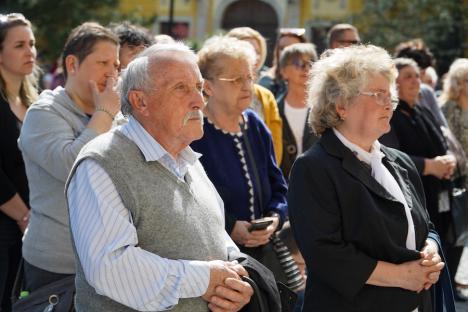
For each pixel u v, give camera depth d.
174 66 3.27
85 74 4.42
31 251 4.27
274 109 6.18
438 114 7.39
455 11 26.47
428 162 6.51
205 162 4.64
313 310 3.72
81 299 3.26
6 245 5.19
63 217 4.21
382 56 3.75
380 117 3.69
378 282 3.55
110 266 3.02
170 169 3.30
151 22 27.33
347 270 3.53
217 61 4.71
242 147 4.77
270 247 4.74
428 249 3.71
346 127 3.75
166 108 3.26
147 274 3.05
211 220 3.42
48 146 4.20
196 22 31.05
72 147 4.12
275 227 4.66
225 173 4.64
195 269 3.14
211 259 3.34
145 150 3.24
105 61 4.44
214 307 3.21
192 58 3.35
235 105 4.71
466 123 7.47
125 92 3.35
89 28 4.53
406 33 26.12
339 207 3.62
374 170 3.73
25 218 5.16
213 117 4.76
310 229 3.59
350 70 3.71
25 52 5.47
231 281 3.21
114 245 3.04
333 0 29.88
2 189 5.07
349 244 3.59
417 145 6.59
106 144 3.23
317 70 3.86
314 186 3.64
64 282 4.09
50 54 25.14
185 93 3.28
